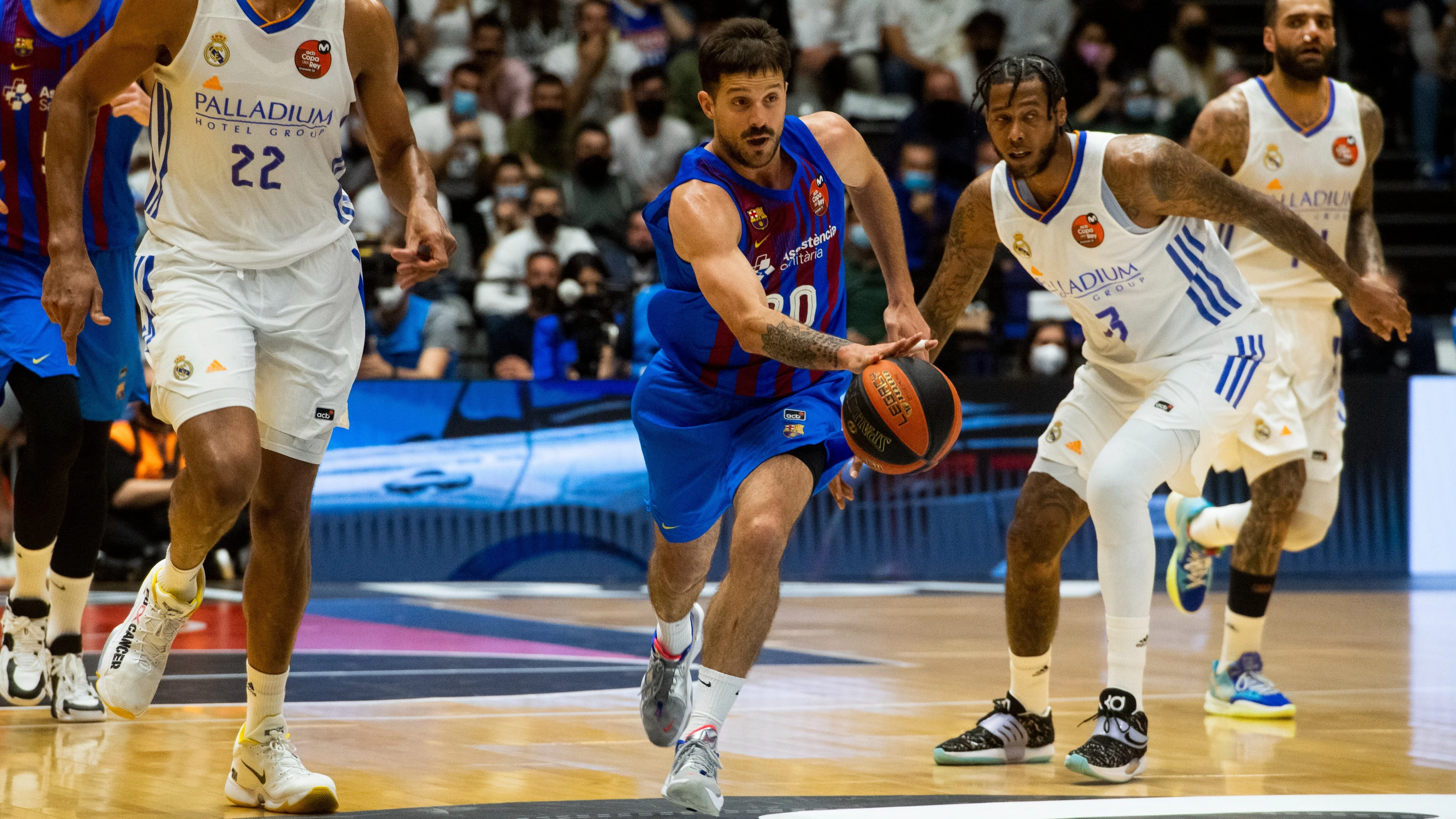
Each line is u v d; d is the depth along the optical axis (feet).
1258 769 33.24
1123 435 33.45
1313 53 41.14
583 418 81.71
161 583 27.78
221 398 26.14
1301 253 34.83
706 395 30.01
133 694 28.09
